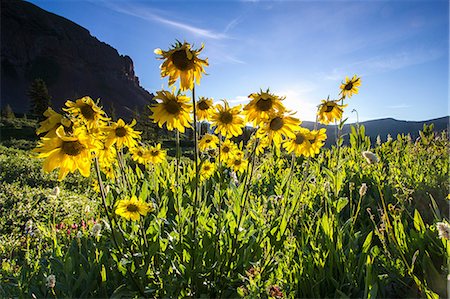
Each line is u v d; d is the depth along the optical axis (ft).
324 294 7.95
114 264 8.86
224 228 9.05
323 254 8.35
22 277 9.59
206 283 8.12
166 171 15.12
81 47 598.34
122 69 647.15
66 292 8.24
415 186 13.61
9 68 506.48
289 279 8.30
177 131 9.73
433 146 20.70
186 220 9.12
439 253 8.11
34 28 554.05
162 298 7.80
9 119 190.29
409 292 7.66
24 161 38.68
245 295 7.61
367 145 18.31
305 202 11.93
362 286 7.82
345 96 15.37
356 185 14.83
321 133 10.87
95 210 17.94
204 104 10.44
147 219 10.14
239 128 10.19
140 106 591.37
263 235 9.02
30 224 11.83
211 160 17.94
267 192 17.19
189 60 7.18
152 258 8.23
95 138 6.88
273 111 8.41
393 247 8.73
